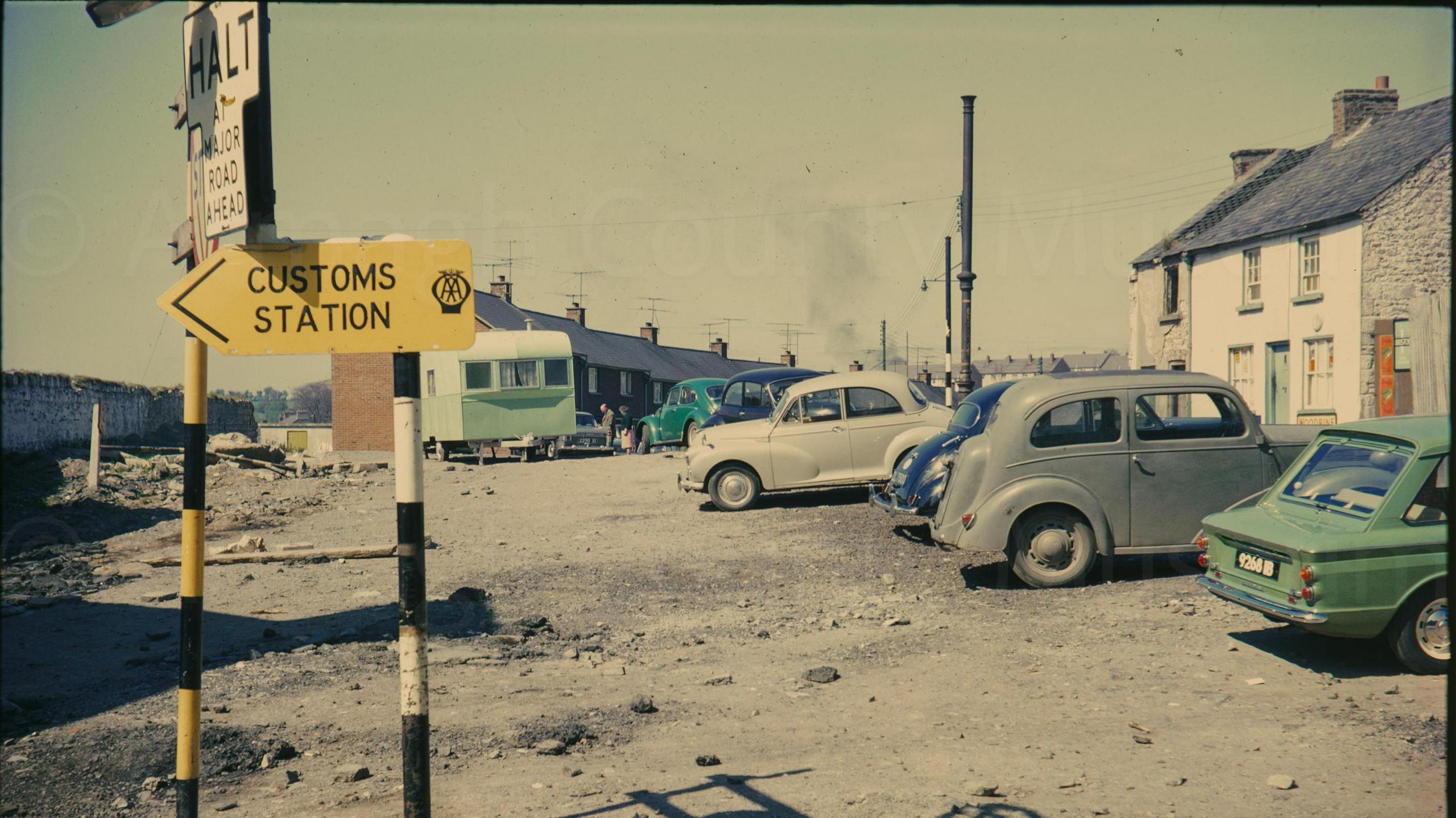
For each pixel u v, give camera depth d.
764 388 20.38
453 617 9.12
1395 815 4.18
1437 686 6.01
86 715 6.02
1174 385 9.33
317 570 11.46
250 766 5.11
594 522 14.73
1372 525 6.32
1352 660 6.64
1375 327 20.98
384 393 42.56
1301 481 7.11
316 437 50.16
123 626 8.79
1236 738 5.27
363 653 7.61
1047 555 9.27
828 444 14.62
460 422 24.53
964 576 10.04
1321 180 25.58
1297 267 23.69
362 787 4.79
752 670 7.27
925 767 4.96
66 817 4.43
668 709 6.22
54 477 19.31
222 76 3.27
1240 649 6.98
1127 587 9.08
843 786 4.69
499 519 15.55
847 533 12.47
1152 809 4.33
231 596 10.04
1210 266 27.22
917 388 14.95
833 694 6.51
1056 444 9.22
